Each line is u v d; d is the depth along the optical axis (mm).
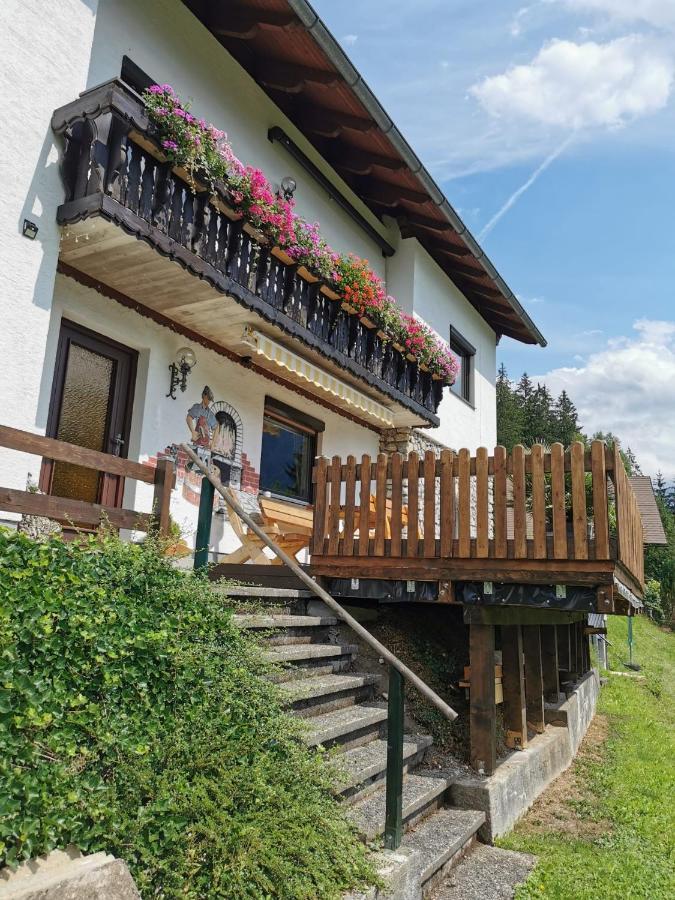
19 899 2213
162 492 5172
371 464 6598
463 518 5973
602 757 8555
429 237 13625
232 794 3211
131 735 3219
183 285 7188
